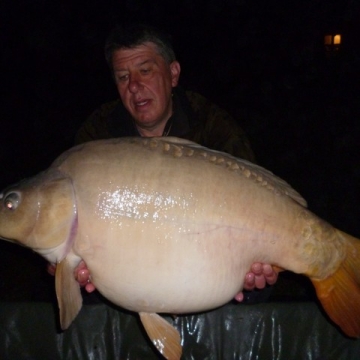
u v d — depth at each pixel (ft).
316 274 2.13
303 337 2.66
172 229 1.96
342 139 8.70
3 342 2.64
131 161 1.98
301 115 10.50
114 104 3.19
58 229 2.00
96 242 1.97
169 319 2.67
